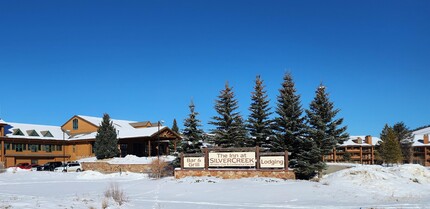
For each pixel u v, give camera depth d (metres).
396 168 35.72
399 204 21.17
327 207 20.56
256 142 45.25
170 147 76.31
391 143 72.94
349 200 24.17
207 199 25.28
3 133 71.94
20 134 75.62
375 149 96.56
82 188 33.28
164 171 43.66
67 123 86.62
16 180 43.59
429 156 98.25
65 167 60.94
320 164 38.28
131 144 74.00
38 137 77.31
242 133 45.41
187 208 20.30
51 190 31.64
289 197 25.52
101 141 65.62
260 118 45.41
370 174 31.45
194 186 31.17
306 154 38.59
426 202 22.03
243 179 33.84
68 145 81.56
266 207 20.95
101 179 44.38
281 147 40.31
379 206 20.38
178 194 27.97
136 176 45.50
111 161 60.34
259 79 46.03
